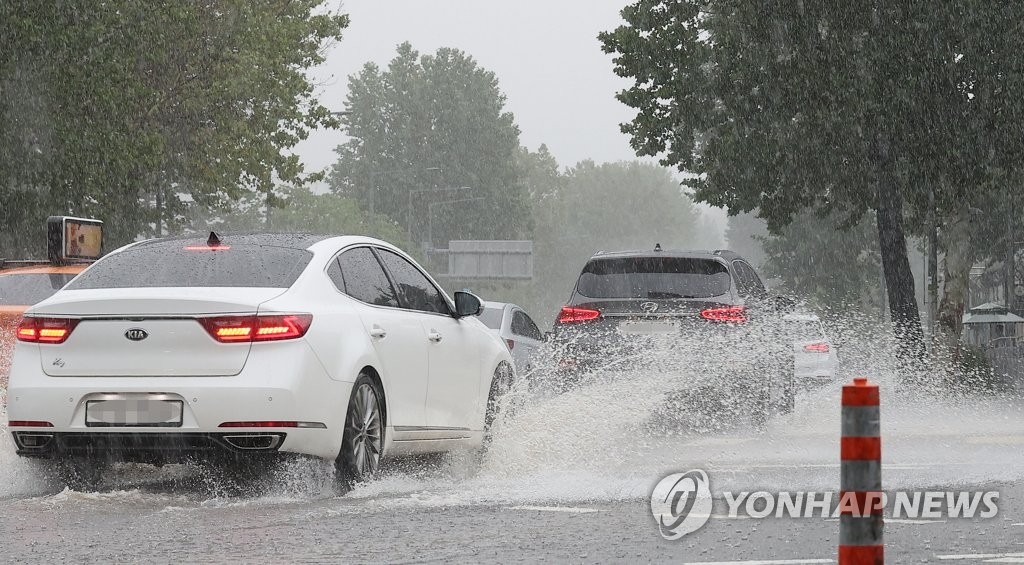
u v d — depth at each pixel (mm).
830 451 33969
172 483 25672
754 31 83438
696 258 40594
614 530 20172
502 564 17312
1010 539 19422
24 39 90812
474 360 28906
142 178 102312
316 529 20094
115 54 95312
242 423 22469
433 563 17375
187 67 106688
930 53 79812
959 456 33000
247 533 19703
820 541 19281
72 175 93688
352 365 23766
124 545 18719
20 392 23234
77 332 23172
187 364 22734
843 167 83312
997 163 81000
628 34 89438
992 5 79188
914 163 81688
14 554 18078
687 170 91375
